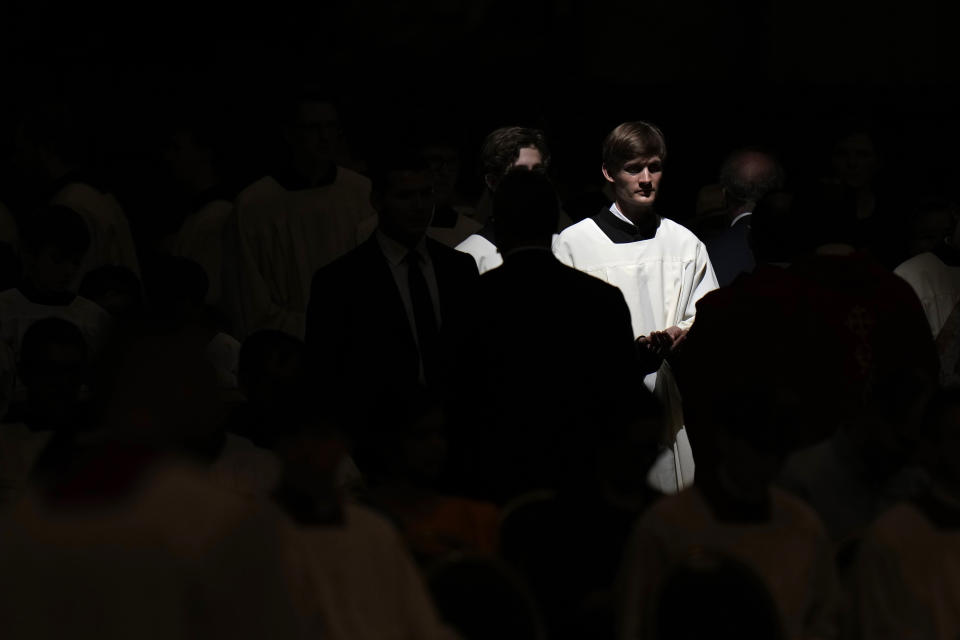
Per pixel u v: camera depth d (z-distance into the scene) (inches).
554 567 456.8
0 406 599.5
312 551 360.2
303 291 759.7
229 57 1194.6
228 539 261.4
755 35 1216.8
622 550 458.3
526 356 518.9
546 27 1211.9
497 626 410.3
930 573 403.2
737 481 406.0
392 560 370.9
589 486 472.1
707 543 403.2
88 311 629.6
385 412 457.1
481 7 1208.2
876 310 546.6
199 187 895.1
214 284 856.3
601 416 518.6
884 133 1186.0
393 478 459.5
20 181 927.7
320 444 366.9
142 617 256.5
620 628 403.2
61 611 258.1
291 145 769.6
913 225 797.9
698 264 690.2
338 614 356.8
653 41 1216.8
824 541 414.9
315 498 368.2
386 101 1178.0
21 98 1128.2
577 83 1192.8
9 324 613.3
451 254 617.0
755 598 394.0
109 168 1106.1
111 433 275.0
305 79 1197.7
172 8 1181.7
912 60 1213.7
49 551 259.8
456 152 753.6
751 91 1203.9
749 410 396.8
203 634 258.8
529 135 687.7
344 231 765.3
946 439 402.9
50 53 1158.3
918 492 435.8
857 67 1212.5
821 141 1193.4
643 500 469.1
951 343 676.1
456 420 525.3
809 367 534.0
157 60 1184.2
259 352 524.7
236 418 573.3
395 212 593.3
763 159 753.0
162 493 264.8
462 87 1195.3
